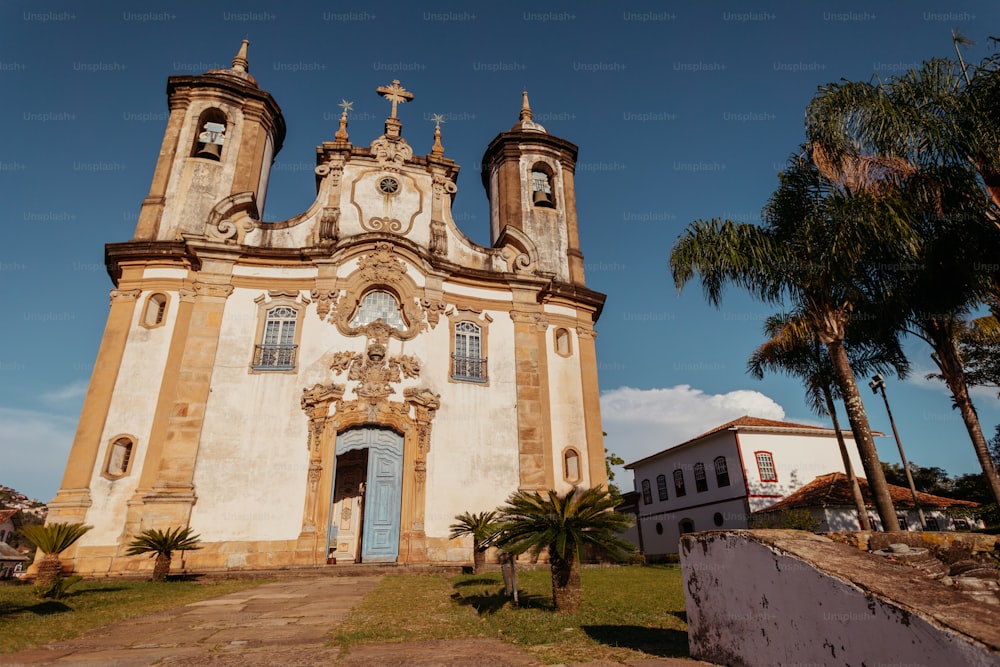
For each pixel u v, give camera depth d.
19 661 4.70
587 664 4.36
